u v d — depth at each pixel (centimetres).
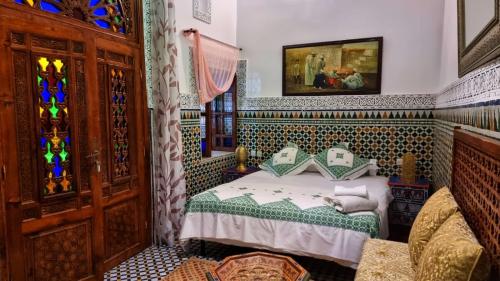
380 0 441
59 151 254
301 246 283
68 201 262
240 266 209
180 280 278
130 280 288
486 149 157
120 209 317
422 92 428
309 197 329
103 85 292
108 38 296
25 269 236
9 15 220
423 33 423
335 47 466
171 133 357
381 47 442
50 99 247
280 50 500
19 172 230
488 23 174
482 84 190
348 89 463
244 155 488
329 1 468
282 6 494
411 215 399
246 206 306
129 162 328
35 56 235
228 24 498
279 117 505
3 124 221
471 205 194
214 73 448
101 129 292
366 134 458
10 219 226
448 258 135
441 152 354
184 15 395
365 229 264
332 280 286
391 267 207
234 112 527
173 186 362
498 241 141
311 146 489
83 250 275
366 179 419
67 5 258
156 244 366
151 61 354
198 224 323
